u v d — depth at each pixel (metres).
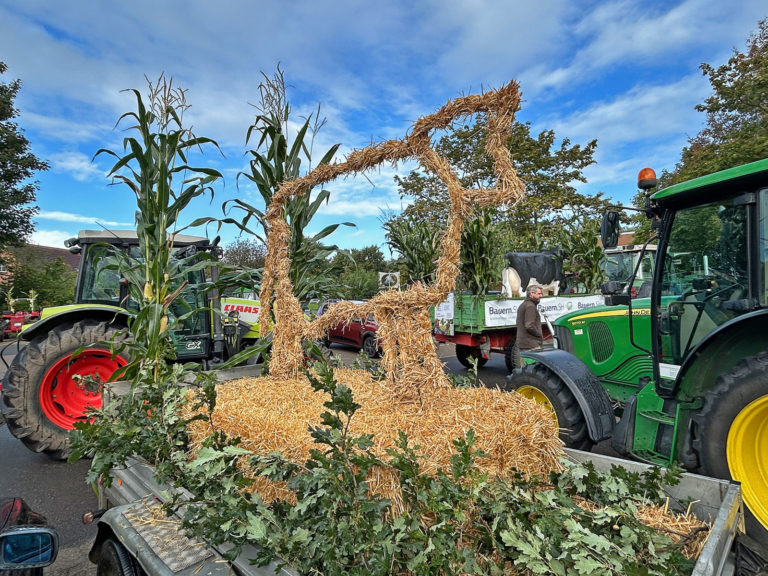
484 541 1.38
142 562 1.44
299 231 3.63
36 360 3.83
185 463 1.76
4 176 16.94
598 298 7.66
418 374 2.03
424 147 2.12
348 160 2.54
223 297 5.67
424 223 7.70
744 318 2.28
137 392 2.57
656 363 2.89
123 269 3.48
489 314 6.64
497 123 1.83
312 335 2.72
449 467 1.52
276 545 1.19
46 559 1.37
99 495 2.29
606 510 1.35
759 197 2.42
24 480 3.64
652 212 3.00
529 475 1.68
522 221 16.45
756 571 1.85
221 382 2.90
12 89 17.09
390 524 1.32
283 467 1.48
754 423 2.23
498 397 2.04
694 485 1.66
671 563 1.18
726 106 13.54
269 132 3.52
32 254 21.89
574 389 3.03
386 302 2.16
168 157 3.46
